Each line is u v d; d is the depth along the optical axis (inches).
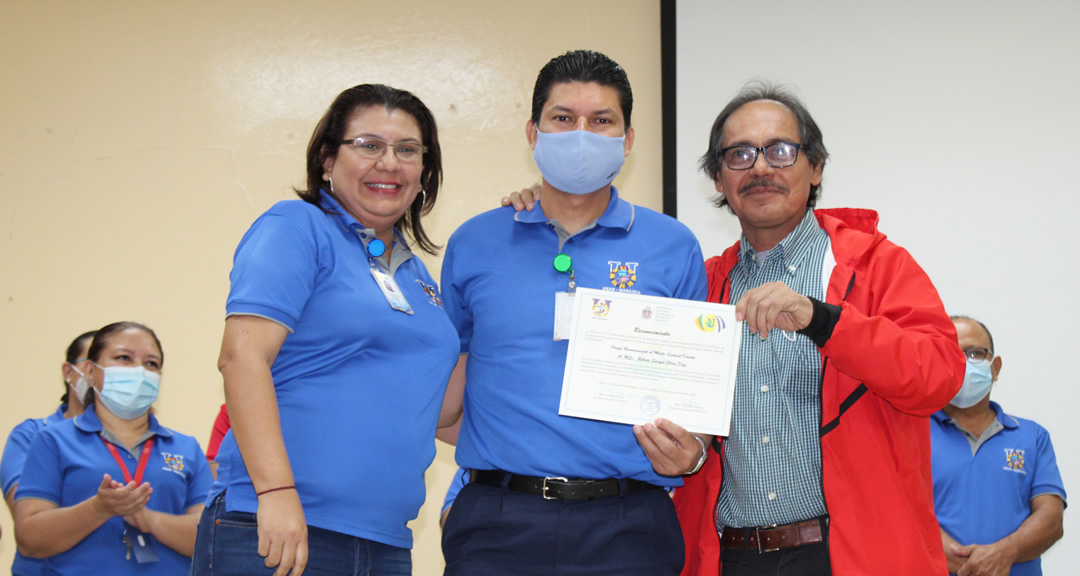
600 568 62.2
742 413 69.6
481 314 69.4
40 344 116.6
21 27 122.0
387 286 63.6
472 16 122.3
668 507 66.8
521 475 64.2
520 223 71.6
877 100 112.2
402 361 62.0
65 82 121.2
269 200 119.7
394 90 67.2
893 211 110.7
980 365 96.6
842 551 63.8
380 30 122.6
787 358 68.9
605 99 67.0
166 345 117.0
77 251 118.4
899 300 67.3
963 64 111.4
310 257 59.6
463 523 65.0
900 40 112.6
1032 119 109.7
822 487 65.8
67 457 95.1
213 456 103.6
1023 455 99.0
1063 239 107.6
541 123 68.7
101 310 117.4
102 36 122.0
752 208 70.9
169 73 121.6
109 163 120.0
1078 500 103.7
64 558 90.0
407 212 73.2
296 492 53.7
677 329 64.1
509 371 66.2
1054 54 110.2
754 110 72.2
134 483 87.6
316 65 122.2
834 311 62.6
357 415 59.0
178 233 119.1
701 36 115.3
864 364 61.7
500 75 121.2
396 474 60.4
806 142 71.6
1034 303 107.2
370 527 58.5
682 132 113.9
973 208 109.5
